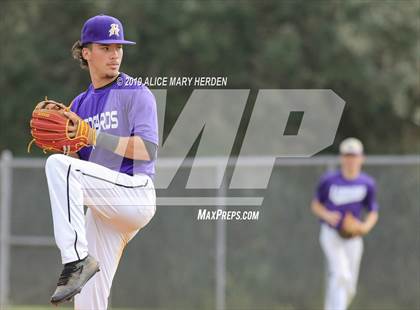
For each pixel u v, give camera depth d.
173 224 35.06
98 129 16.34
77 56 16.94
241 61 48.47
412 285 33.16
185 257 35.00
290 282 34.31
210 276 34.75
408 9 49.53
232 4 48.47
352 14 48.44
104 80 16.50
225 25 48.53
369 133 51.22
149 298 35.34
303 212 34.34
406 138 52.31
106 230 16.77
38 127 15.35
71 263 15.00
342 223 28.86
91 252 16.83
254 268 34.50
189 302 34.88
